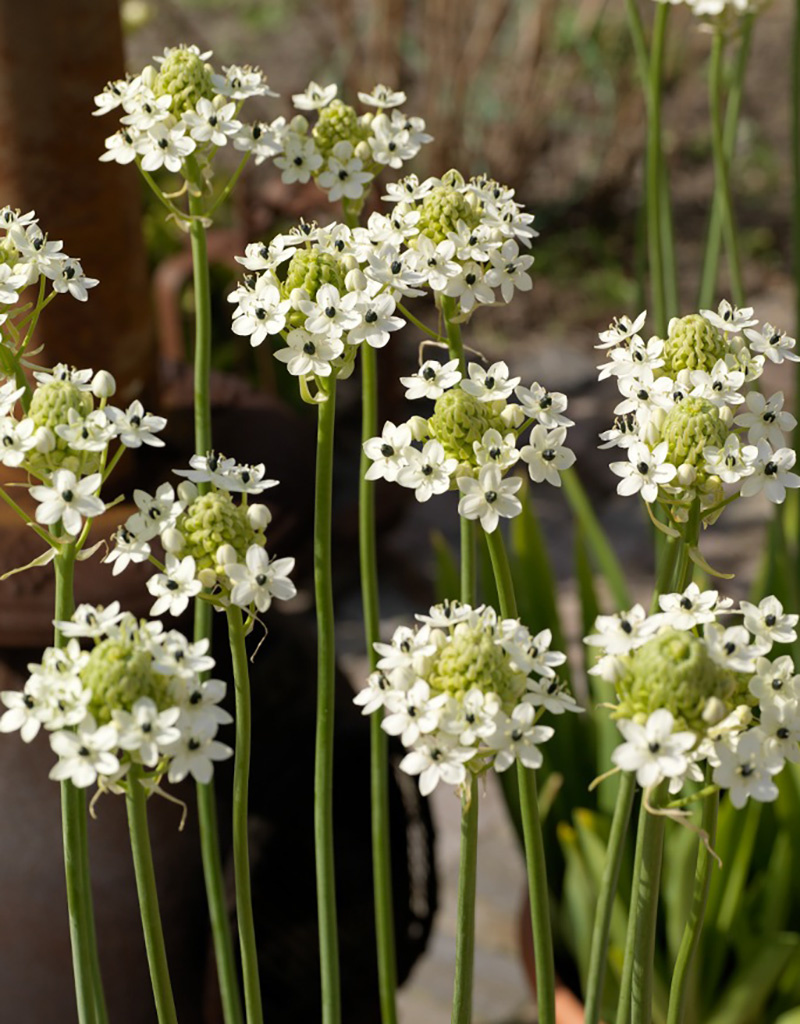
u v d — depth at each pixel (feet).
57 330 4.61
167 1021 3.51
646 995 3.60
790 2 19.57
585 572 5.97
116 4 4.56
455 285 3.84
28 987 4.59
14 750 4.58
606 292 14.66
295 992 4.99
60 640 3.56
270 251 3.80
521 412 3.64
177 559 3.55
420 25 15.28
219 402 5.36
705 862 3.55
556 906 5.76
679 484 3.58
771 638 3.44
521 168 15.30
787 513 6.23
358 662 9.29
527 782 3.57
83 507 3.51
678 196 16.33
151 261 11.21
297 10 17.70
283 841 4.94
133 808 3.41
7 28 4.42
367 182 4.22
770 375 12.52
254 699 4.93
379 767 4.31
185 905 4.66
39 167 4.51
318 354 3.71
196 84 4.03
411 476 3.62
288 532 4.94
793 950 5.22
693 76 16.01
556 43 15.62
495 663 3.41
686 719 3.34
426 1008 6.52
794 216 5.91
